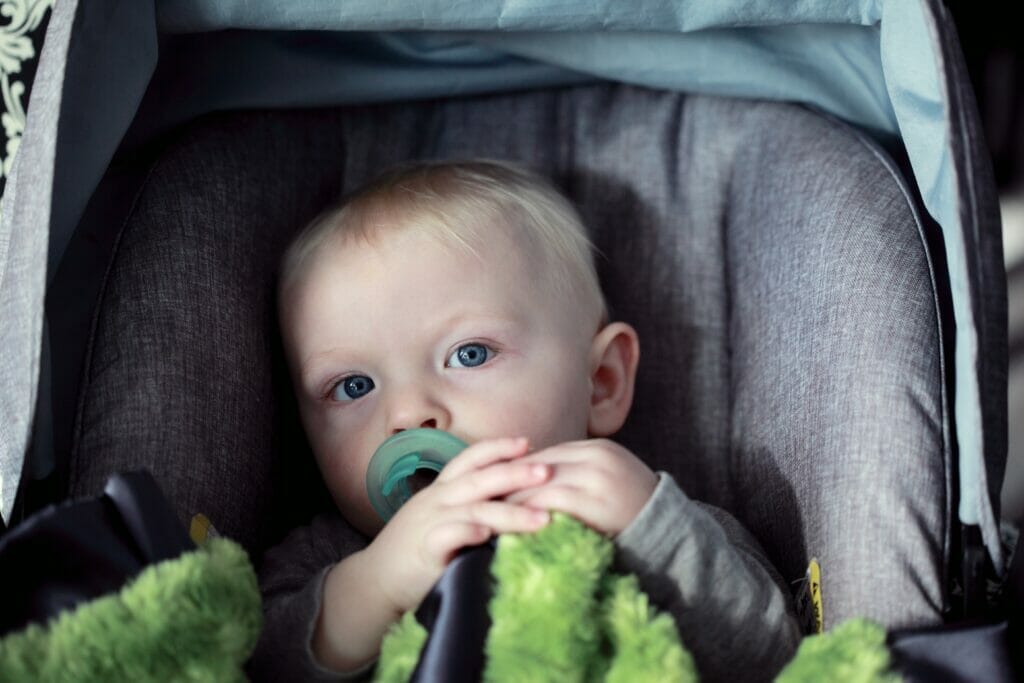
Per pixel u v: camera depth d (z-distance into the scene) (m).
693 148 1.43
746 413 1.27
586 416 1.25
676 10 1.19
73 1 0.97
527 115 1.47
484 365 1.18
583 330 1.27
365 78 1.38
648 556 0.91
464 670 0.83
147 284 1.13
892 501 0.99
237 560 0.85
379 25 1.17
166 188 1.21
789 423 1.15
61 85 0.93
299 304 1.24
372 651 0.97
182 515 1.05
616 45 1.37
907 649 0.88
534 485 0.94
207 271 1.18
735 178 1.40
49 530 0.82
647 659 0.83
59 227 1.03
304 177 1.38
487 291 1.20
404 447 1.08
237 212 1.25
